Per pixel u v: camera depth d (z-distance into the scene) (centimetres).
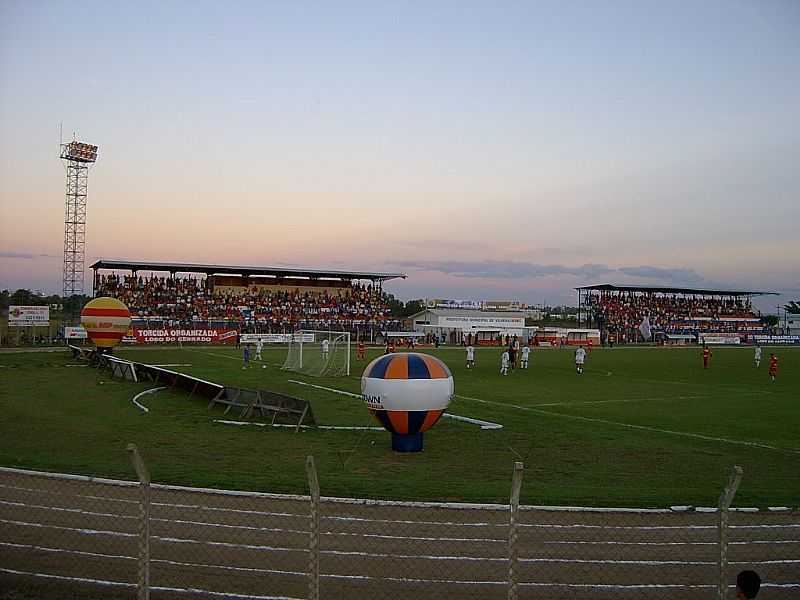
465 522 1100
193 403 2694
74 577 891
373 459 1719
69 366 4269
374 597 842
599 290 11612
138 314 8269
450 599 838
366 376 1820
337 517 1116
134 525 1074
